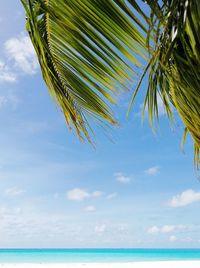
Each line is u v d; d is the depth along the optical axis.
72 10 1.68
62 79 2.05
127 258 59.72
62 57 1.95
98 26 1.68
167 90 1.88
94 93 1.97
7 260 52.28
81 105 2.08
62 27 1.77
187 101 1.70
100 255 67.81
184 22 1.41
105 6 1.60
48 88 2.13
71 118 2.15
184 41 1.51
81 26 1.73
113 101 1.91
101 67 1.84
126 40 1.66
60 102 2.16
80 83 1.99
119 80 1.81
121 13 1.58
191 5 1.40
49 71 1.98
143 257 63.28
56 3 1.71
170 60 1.62
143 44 1.62
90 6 1.63
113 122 1.96
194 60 1.52
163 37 1.51
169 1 1.45
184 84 1.58
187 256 67.56
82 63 1.90
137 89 1.72
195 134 1.83
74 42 1.83
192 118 1.73
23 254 70.00
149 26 1.42
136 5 1.40
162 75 1.68
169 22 1.45
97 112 2.02
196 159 2.32
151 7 1.38
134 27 1.59
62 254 70.25
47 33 1.89
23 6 1.70
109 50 1.74
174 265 27.44
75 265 29.28
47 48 1.78
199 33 1.45
